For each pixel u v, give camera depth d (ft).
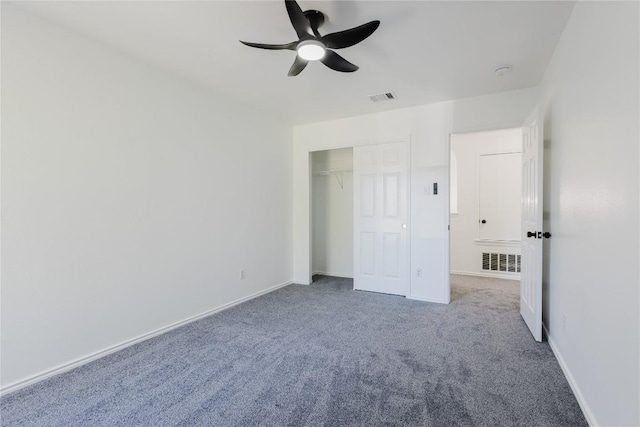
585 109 5.64
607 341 4.61
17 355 6.36
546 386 6.26
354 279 13.97
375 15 6.57
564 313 6.86
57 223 6.95
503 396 5.94
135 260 8.50
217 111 11.07
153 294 8.95
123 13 6.57
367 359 7.45
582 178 5.79
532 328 8.77
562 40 7.22
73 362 7.17
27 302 6.51
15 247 6.36
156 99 9.07
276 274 14.08
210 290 10.77
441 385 6.33
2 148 6.19
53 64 6.89
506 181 16.44
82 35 7.36
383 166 13.28
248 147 12.48
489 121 11.09
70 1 6.18
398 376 6.68
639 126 3.73
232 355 7.72
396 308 11.28
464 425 5.17
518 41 7.57
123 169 8.23
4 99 6.22
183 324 9.75
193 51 8.17
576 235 6.10
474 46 7.84
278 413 5.52
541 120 8.11
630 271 3.95
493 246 16.60
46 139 6.79
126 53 8.25
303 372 6.88
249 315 10.63
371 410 5.57
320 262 17.35
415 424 5.20
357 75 9.57
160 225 9.16
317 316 10.48
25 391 6.24
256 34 7.39
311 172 15.11
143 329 8.67
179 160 9.73
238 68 9.16
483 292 13.42
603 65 4.85
